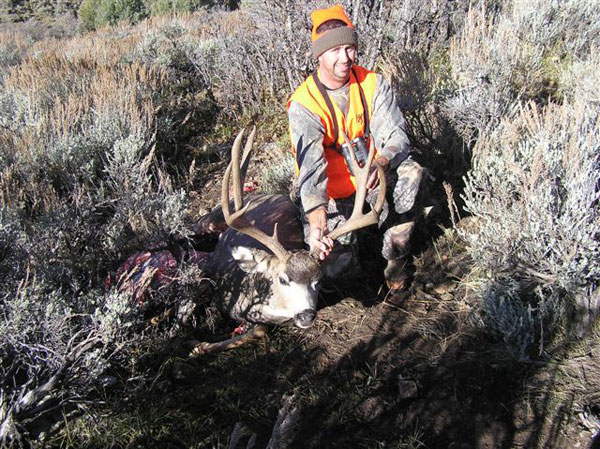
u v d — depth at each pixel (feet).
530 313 11.52
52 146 18.49
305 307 11.34
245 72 26.20
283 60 24.62
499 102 17.44
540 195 12.03
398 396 11.16
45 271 12.01
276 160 20.22
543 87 20.66
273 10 23.76
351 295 14.06
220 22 38.83
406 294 13.82
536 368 11.18
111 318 10.39
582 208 11.86
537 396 10.66
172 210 13.51
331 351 12.40
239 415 10.95
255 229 11.49
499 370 11.30
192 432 10.53
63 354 10.25
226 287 13.14
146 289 13.00
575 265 11.64
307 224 13.76
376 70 22.58
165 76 29.89
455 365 11.62
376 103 12.91
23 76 27.20
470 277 13.65
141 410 10.91
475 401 10.84
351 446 10.24
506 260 12.36
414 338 12.52
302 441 10.43
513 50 20.10
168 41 37.88
